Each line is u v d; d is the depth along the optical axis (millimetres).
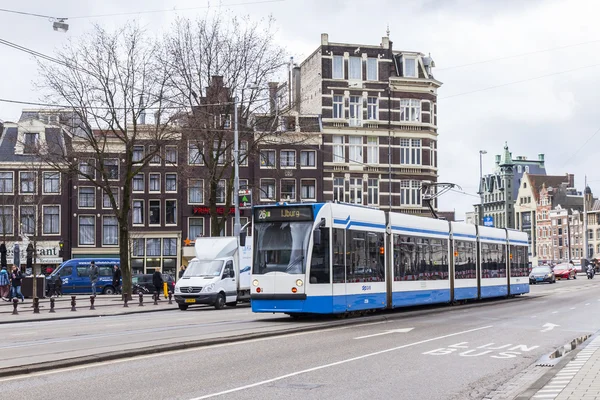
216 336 18141
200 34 45688
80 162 52625
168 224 63750
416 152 66375
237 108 46000
